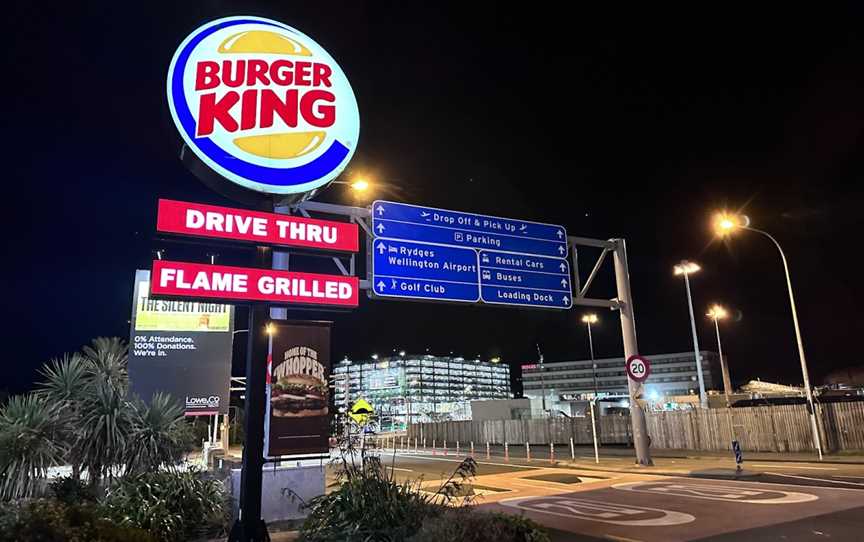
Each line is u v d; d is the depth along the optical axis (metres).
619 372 144.25
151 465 11.02
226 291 8.58
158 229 8.41
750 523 10.46
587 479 19.36
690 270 39.94
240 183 9.47
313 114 10.20
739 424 29.06
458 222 18.11
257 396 8.41
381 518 7.37
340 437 9.03
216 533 10.14
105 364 12.51
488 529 5.93
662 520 11.17
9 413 10.33
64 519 5.77
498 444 46.28
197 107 9.43
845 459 22.45
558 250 19.92
